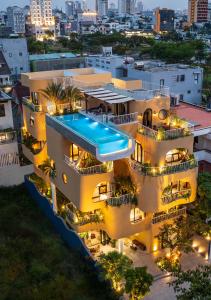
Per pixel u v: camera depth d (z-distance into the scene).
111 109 30.11
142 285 22.11
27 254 26.75
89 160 25.62
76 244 27.81
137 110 27.84
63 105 29.95
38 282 24.00
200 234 28.72
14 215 32.28
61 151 27.30
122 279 23.69
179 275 21.16
